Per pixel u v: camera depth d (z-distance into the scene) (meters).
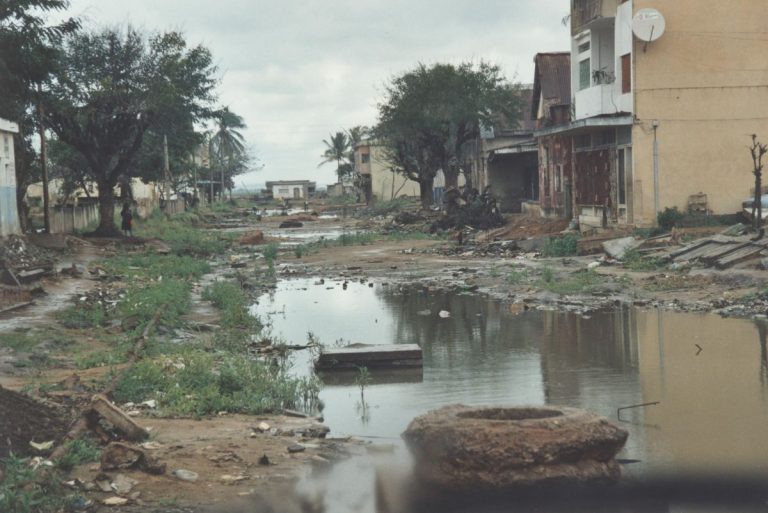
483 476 7.27
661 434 9.35
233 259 36.66
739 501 7.19
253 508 7.05
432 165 65.88
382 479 7.83
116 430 9.11
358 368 13.87
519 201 57.38
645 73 31.86
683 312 18.36
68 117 42.19
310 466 8.23
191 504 7.11
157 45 44.12
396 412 10.82
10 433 8.26
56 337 15.97
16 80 31.53
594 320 17.83
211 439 9.15
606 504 7.16
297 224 66.56
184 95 50.53
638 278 23.25
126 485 7.40
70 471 7.77
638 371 12.77
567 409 7.88
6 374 12.59
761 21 31.88
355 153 110.88
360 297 23.47
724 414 10.16
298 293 24.89
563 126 35.69
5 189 30.69
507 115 60.34
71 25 31.84
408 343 15.88
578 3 37.59
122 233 45.44
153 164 59.94
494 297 22.30
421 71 61.12
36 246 33.84
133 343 15.01
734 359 13.34
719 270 22.12
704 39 31.84
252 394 11.45
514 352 14.72
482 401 11.26
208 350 15.15
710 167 32.06
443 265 31.22
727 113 32.00
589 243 30.98
